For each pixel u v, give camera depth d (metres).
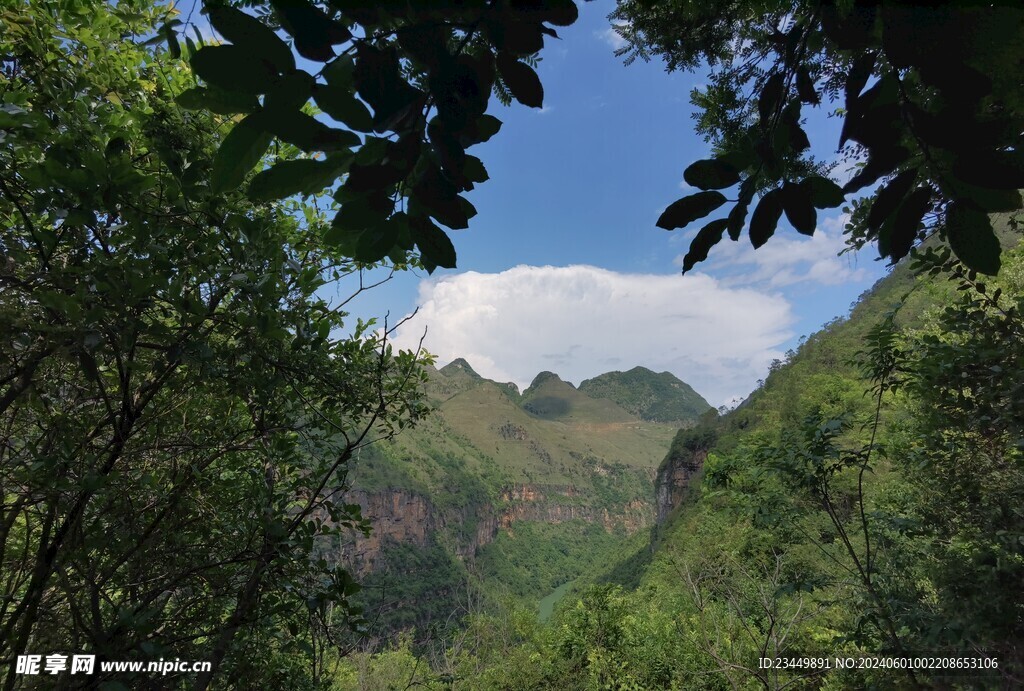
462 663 10.32
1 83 2.37
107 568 2.64
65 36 2.66
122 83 2.75
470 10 0.64
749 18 1.18
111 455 2.58
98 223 2.15
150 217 2.17
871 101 0.70
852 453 3.95
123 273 2.06
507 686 11.80
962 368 3.31
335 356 3.67
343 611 2.95
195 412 3.38
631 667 11.81
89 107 2.54
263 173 0.64
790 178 0.83
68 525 2.39
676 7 1.28
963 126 0.64
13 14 2.39
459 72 0.64
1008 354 3.08
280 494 3.25
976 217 0.69
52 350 1.94
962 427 3.48
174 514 2.90
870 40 0.69
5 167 2.03
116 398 2.81
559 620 14.33
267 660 3.51
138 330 2.08
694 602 6.15
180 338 2.21
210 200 2.10
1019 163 0.63
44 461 2.18
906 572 4.36
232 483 3.40
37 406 2.45
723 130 1.11
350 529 3.19
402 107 0.63
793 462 4.03
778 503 4.21
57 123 2.39
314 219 3.61
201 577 3.00
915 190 0.73
